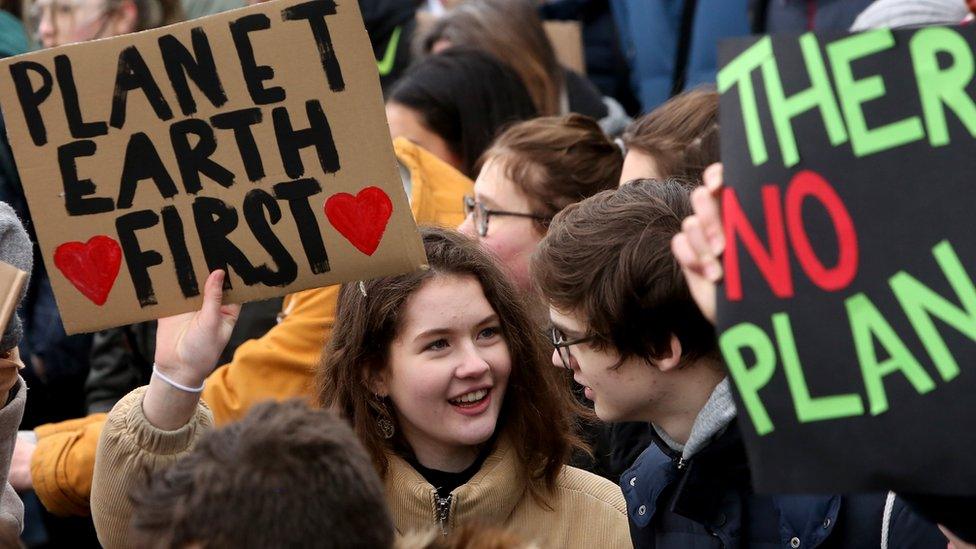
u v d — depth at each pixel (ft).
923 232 19.38
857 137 19.76
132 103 26.58
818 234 19.70
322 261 26.32
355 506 18.94
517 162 37.63
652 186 27.30
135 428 28.14
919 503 20.58
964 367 18.98
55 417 50.01
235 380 38.11
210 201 26.53
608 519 30.55
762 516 26.32
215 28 26.27
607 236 26.12
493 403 29.84
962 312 19.08
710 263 20.24
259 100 26.23
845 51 19.98
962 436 18.88
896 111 19.70
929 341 19.15
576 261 26.30
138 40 26.50
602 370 26.53
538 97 48.11
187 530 18.58
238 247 26.53
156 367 27.89
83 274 26.91
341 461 19.12
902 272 19.36
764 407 19.58
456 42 48.85
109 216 26.78
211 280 26.55
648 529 28.66
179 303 26.86
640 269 25.59
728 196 20.10
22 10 56.85
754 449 19.56
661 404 26.55
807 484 19.30
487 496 29.50
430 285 29.43
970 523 20.36
